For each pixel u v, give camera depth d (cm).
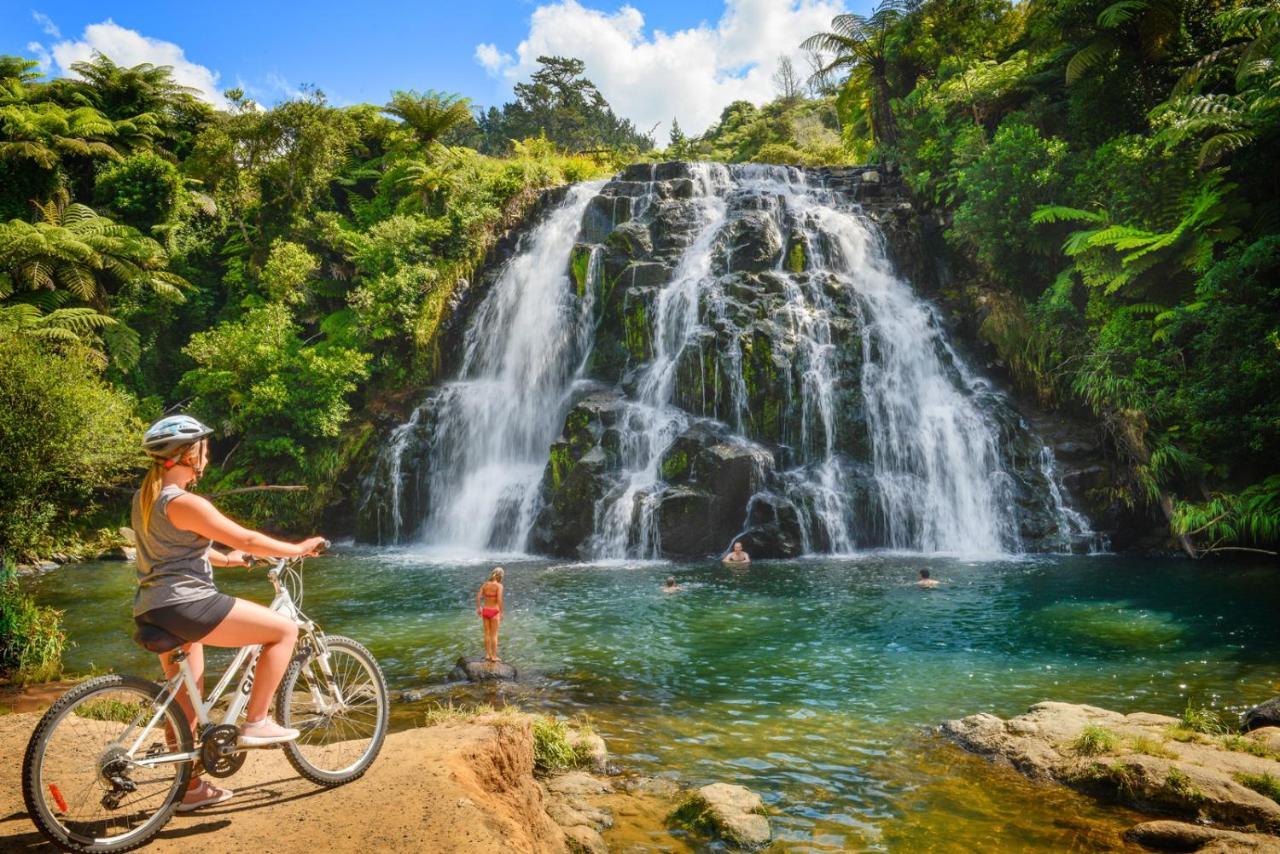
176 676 389
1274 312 1847
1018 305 2541
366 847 360
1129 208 2166
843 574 1766
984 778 705
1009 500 2147
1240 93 2042
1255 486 1814
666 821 617
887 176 3288
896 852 570
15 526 1944
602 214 3111
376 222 3838
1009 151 2522
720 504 2102
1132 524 2041
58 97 4050
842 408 2328
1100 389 2119
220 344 2870
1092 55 2405
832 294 2564
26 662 1103
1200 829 570
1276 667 1013
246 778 440
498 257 3350
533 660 1129
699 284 2611
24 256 3019
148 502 382
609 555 2128
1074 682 981
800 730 838
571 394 2708
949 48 3559
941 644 1169
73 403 2022
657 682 1017
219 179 3872
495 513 2478
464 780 441
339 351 2933
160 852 354
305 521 2722
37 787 342
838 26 3603
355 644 456
